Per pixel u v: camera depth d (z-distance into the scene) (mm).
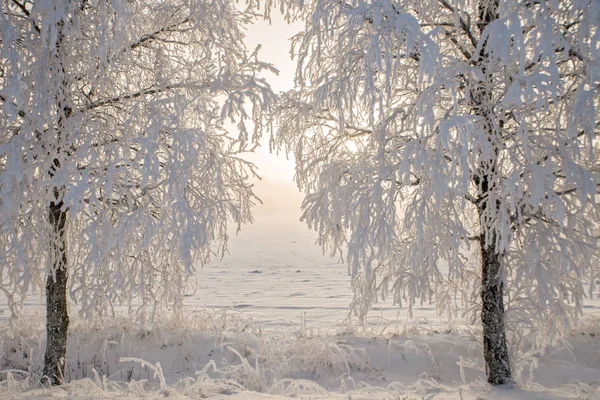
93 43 5125
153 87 6168
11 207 4609
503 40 3676
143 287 5883
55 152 5277
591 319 8688
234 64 6352
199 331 8352
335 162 6121
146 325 8188
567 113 4664
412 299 5930
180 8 6172
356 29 4699
